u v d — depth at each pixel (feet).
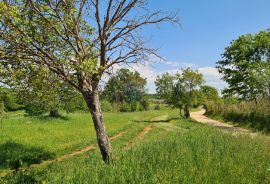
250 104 143.43
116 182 27.68
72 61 37.09
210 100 219.61
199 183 29.86
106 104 293.02
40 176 47.37
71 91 44.80
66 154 70.74
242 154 42.29
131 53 40.37
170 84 196.44
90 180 27.61
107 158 40.75
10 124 105.50
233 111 161.27
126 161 34.32
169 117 218.79
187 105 196.24
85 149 78.13
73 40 39.81
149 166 31.96
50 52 38.60
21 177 47.52
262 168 36.58
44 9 36.73
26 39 35.35
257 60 140.15
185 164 34.65
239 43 140.67
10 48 35.27
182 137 61.62
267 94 135.64
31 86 39.47
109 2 39.68
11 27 33.83
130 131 120.37
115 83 42.37
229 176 32.50
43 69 36.09
